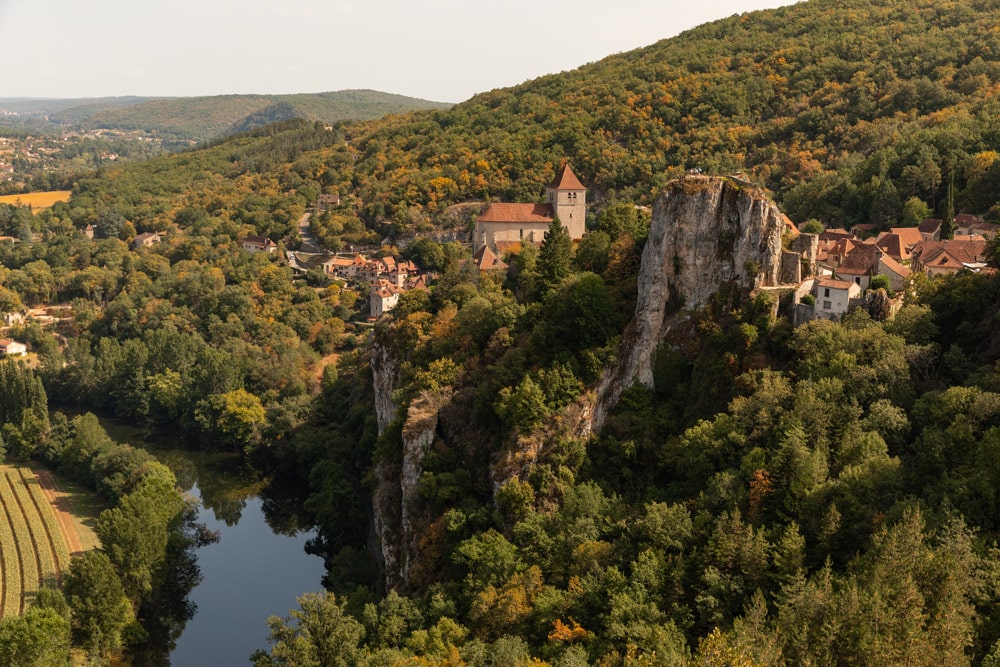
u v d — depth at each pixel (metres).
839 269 117.31
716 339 111.50
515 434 111.69
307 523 161.75
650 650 70.50
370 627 98.25
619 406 115.75
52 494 162.88
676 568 83.62
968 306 103.38
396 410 139.25
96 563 115.38
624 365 117.75
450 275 164.62
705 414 109.06
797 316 110.62
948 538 69.81
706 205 114.31
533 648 84.19
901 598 63.16
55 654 103.44
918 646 59.31
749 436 97.75
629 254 130.25
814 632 65.56
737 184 114.94
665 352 115.69
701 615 78.38
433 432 124.50
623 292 125.88
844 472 85.38
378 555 131.75
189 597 134.00
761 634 66.12
